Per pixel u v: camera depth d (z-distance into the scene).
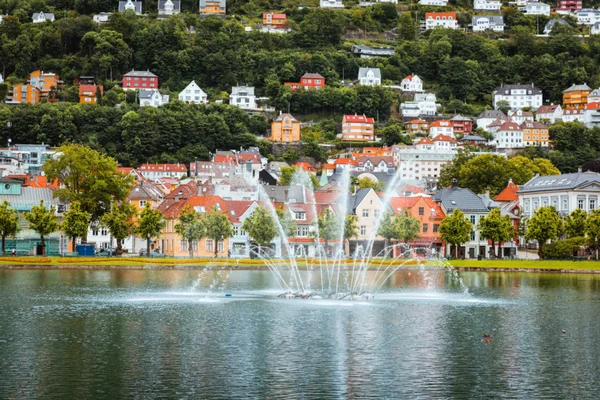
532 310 149.00
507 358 104.62
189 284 193.25
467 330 125.19
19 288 178.50
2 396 85.06
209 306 150.50
